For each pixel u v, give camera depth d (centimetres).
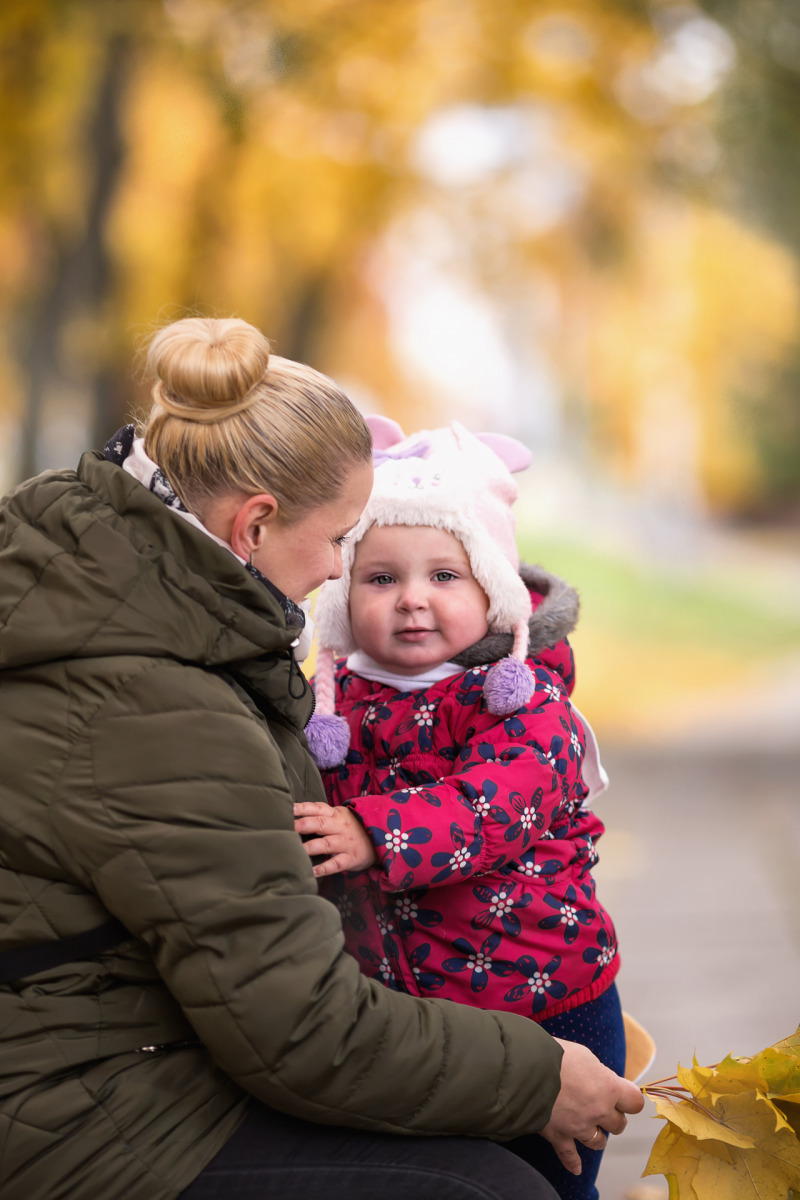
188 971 356
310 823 420
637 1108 422
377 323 3878
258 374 399
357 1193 371
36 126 1912
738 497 8231
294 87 2053
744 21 2106
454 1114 379
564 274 3362
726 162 2467
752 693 2852
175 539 381
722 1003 947
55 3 1723
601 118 2344
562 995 465
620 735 2294
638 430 6688
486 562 489
